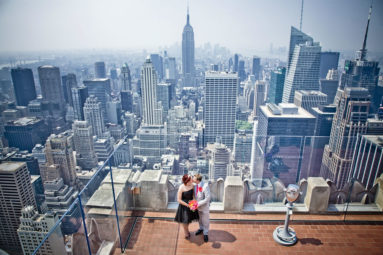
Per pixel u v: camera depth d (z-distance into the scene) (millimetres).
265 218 4727
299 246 4055
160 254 3855
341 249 4016
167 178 4922
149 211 4832
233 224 4566
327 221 4660
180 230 4402
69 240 2623
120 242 3826
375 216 4801
